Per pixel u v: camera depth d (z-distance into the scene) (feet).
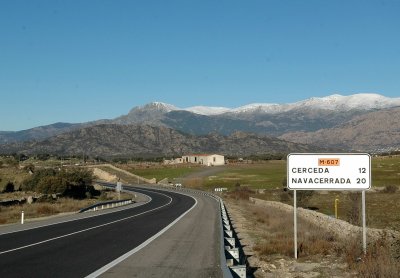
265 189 279.49
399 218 122.72
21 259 48.80
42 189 238.07
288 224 95.86
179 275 41.22
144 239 69.67
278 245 62.54
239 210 156.04
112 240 67.72
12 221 111.14
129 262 47.78
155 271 42.93
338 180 52.60
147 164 654.94
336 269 49.29
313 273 47.67
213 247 61.31
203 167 586.45
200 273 42.32
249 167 571.28
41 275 39.75
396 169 410.93
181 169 552.41
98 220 108.27
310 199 191.62
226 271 31.53
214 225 95.55
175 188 334.65
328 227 86.07
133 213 135.95
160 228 88.17
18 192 248.52
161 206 174.19
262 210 144.87
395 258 45.93
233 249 46.21
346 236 67.77
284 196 209.56
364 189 52.16
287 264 52.75
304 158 53.42
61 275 39.88
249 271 48.16
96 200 229.86
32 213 139.85
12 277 38.78
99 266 44.93
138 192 305.53
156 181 426.92
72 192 244.42
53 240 66.90
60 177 246.06
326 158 52.85
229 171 504.84
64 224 96.48
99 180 453.17
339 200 197.16
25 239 67.97
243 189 266.57
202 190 321.52
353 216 99.25
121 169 526.98
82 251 55.52
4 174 297.74
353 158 52.44
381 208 159.12
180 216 122.83
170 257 51.98
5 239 67.87
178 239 70.18
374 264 44.19
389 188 237.45
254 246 66.95
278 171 483.51
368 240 58.34
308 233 76.89
